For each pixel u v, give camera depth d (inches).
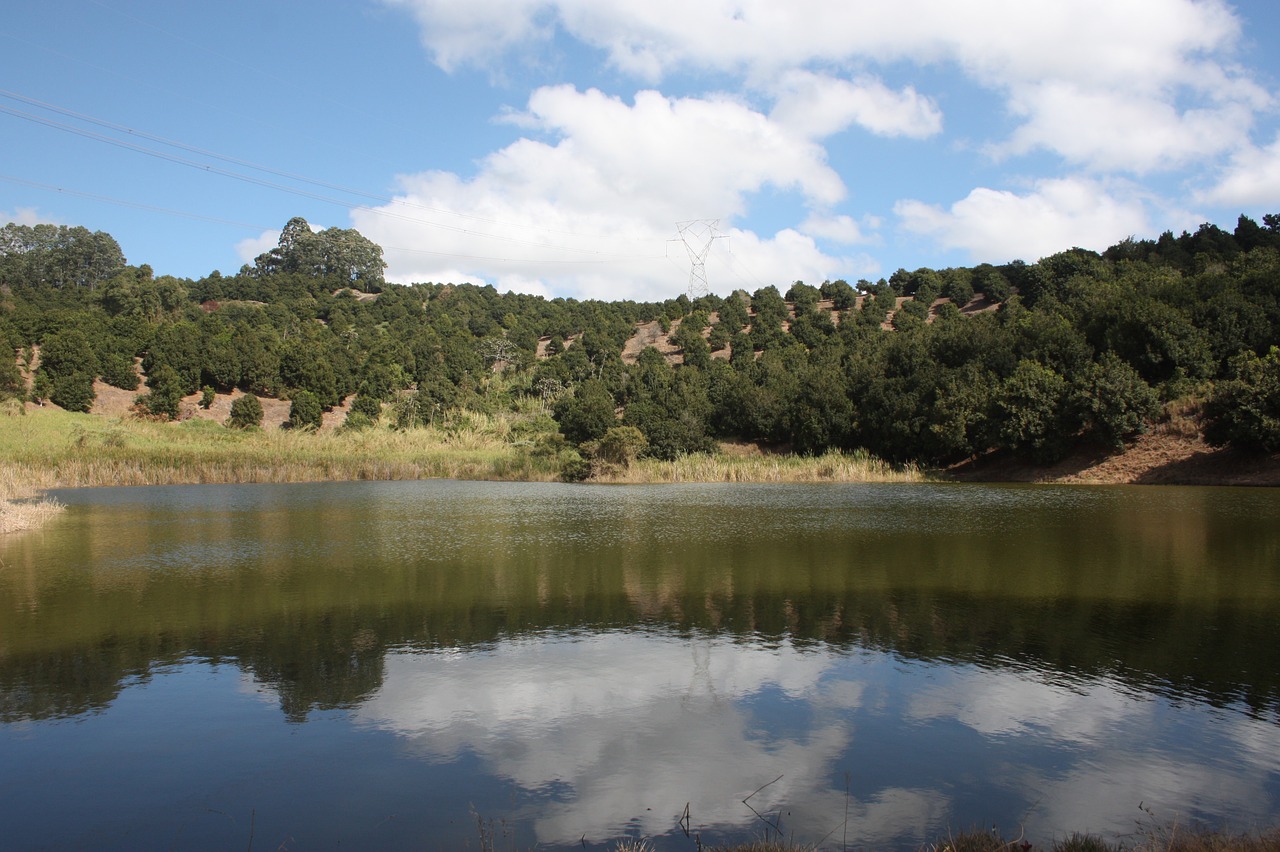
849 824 246.5
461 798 267.1
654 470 1911.9
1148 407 1637.6
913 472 1866.4
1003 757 294.5
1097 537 803.4
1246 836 230.4
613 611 516.7
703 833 242.4
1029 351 2004.2
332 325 3786.9
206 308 4547.2
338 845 237.0
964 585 583.2
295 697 363.3
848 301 3863.2
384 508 1214.3
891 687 370.0
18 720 338.6
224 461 1887.3
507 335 3720.5
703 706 348.8
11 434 2089.1
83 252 5039.4
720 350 3577.8
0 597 567.5
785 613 507.5
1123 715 332.2
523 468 2005.4
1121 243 3213.6
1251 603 511.5
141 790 276.1
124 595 571.2
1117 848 226.5
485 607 530.0
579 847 233.3
